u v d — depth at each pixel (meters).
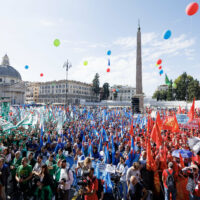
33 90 116.69
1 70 103.06
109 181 6.63
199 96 64.31
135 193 4.70
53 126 16.84
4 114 17.20
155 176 6.23
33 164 6.59
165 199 5.61
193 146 6.30
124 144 10.05
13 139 10.80
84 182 4.70
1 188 4.85
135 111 31.39
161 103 62.22
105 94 94.62
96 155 8.38
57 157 6.88
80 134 13.18
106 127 16.17
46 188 5.21
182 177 5.88
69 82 95.62
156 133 8.07
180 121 17.19
